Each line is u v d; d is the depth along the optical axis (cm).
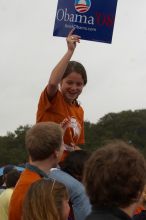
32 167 661
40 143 654
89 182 449
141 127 13250
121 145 461
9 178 1059
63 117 809
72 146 827
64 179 685
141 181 443
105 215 432
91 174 448
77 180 700
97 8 856
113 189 438
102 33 860
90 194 449
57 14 856
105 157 449
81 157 733
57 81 777
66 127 814
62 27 855
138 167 443
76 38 820
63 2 855
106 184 440
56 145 659
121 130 13475
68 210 553
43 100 800
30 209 536
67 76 814
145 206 754
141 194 448
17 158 11612
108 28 859
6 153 11769
